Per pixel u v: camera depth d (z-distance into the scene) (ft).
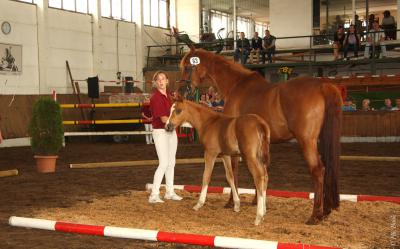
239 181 30.32
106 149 52.80
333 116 18.11
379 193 25.64
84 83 74.90
